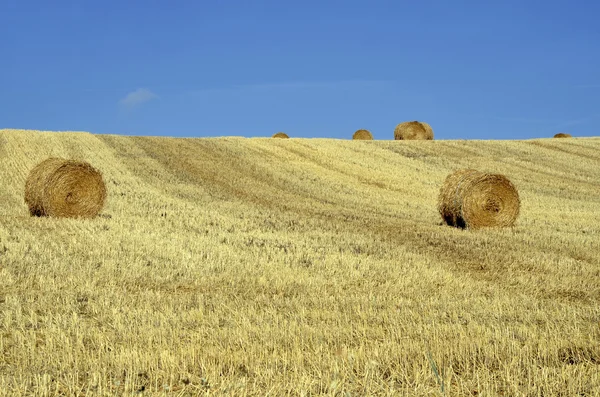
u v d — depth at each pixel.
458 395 7.63
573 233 25.77
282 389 7.66
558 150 56.88
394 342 9.69
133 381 8.04
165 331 10.45
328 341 9.90
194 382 8.12
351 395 7.54
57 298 12.84
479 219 26.44
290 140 57.84
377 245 21.02
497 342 9.80
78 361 8.89
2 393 7.57
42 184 25.42
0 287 13.83
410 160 51.19
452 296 14.06
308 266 17.42
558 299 14.12
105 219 25.77
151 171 42.41
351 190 40.53
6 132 50.47
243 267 16.84
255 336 10.27
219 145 53.94
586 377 8.09
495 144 59.09
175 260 17.48
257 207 32.50
